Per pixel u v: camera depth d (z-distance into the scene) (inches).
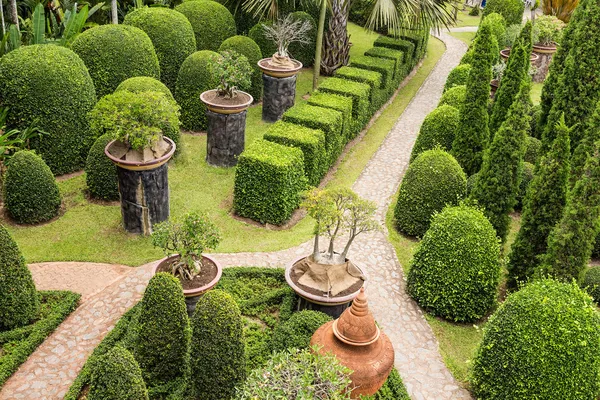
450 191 385.7
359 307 223.0
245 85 470.3
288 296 311.0
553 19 786.8
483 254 309.9
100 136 412.5
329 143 465.7
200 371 235.3
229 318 231.1
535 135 494.0
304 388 190.7
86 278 324.2
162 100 346.0
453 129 473.1
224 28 649.0
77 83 420.5
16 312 274.7
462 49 969.5
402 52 708.0
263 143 416.2
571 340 237.8
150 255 349.4
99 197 402.6
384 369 224.1
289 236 384.5
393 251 376.5
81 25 539.5
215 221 394.9
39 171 363.3
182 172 456.4
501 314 259.8
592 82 416.8
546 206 318.7
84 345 276.1
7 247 269.7
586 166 288.8
